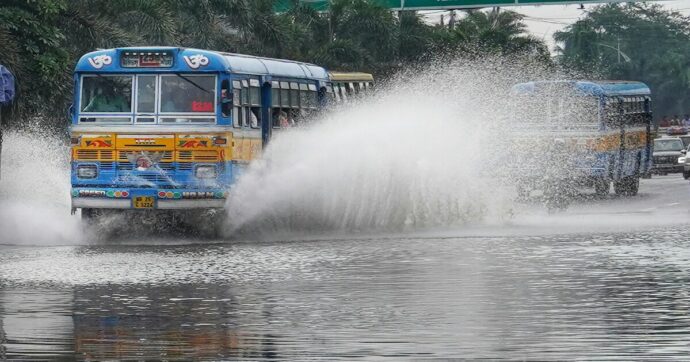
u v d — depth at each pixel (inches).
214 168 1619.1
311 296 1072.2
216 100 1621.6
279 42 3489.2
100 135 1636.3
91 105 1649.9
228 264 1321.4
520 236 1656.0
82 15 2566.4
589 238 1615.4
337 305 1019.9
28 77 2396.7
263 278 1198.3
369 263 1320.1
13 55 2288.4
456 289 1109.1
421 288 1117.1
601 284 1136.8
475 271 1242.6
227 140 1620.3
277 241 1609.3
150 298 1066.7
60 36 2468.0
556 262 1318.9
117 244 1576.0
